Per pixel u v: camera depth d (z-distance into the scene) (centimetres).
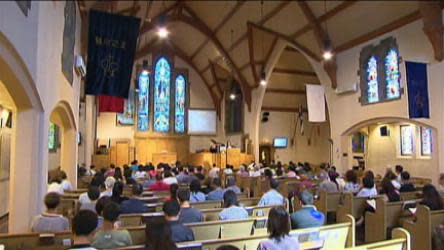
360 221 647
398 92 1085
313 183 937
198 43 1981
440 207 530
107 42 704
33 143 507
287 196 834
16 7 369
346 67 1302
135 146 2056
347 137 1325
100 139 2011
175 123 2167
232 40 1719
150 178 1027
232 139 2100
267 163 1914
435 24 923
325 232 383
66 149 895
